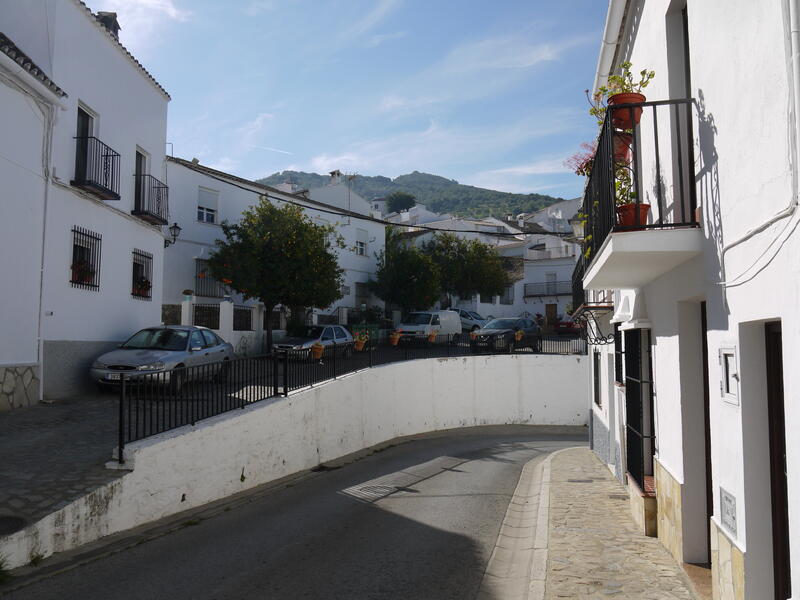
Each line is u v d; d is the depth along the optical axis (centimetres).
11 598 483
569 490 927
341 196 3697
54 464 702
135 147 1494
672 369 582
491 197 18488
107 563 573
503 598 529
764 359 392
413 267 3256
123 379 705
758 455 387
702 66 471
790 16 312
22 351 1028
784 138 327
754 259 368
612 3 723
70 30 1207
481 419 2050
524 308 4628
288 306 2342
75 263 1191
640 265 559
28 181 1041
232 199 2533
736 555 397
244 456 923
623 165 621
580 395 2144
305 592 525
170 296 2225
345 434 1345
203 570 570
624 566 559
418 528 747
